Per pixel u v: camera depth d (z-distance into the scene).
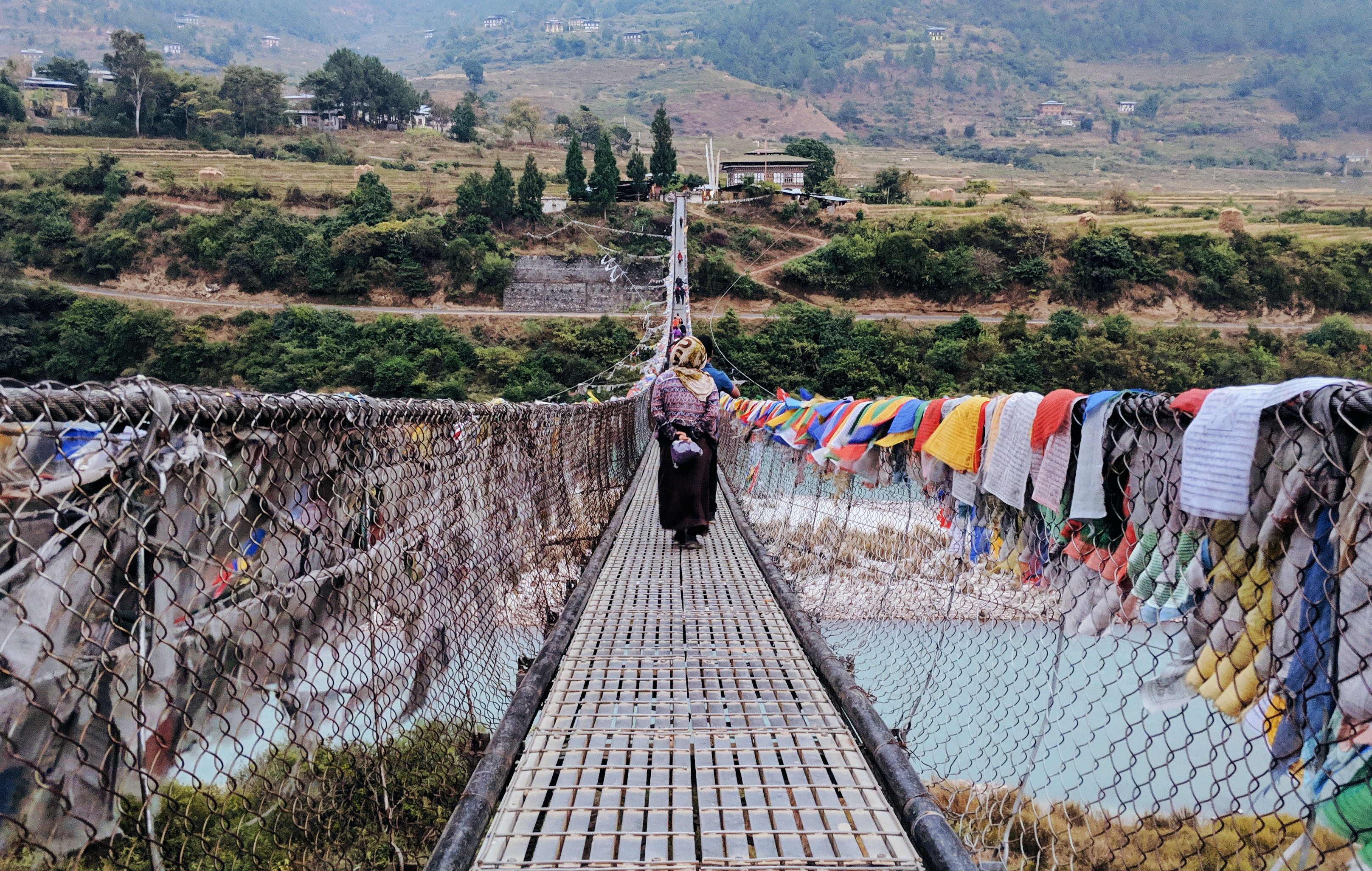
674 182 81.06
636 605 4.21
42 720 1.33
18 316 56.44
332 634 2.08
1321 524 1.38
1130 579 1.90
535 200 69.44
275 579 1.85
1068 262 64.12
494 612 3.45
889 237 62.94
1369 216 78.62
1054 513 2.17
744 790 2.31
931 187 113.38
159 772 1.56
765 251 68.00
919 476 3.25
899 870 1.93
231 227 65.19
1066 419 2.03
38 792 1.33
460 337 55.25
